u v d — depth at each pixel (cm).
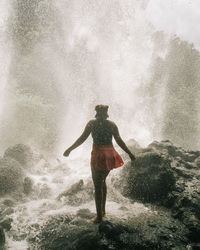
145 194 412
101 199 331
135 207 389
